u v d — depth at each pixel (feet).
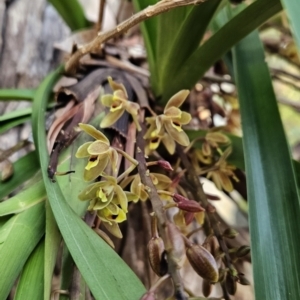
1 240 0.59
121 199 0.61
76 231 0.55
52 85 0.87
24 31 1.36
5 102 1.25
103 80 0.89
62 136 0.72
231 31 0.75
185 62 0.85
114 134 0.76
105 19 1.57
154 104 0.94
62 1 1.16
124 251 0.90
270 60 1.44
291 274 0.57
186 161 0.78
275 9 0.70
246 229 1.10
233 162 0.86
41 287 0.57
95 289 0.50
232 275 0.61
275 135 0.73
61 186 0.67
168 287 0.85
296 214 0.63
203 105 1.18
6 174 0.76
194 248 0.51
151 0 0.82
